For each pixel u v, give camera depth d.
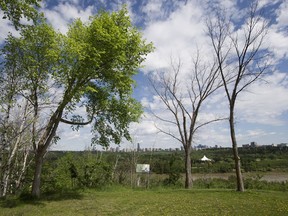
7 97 16.48
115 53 16.38
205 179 29.47
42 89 16.12
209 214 11.52
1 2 9.69
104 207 13.77
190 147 26.42
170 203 14.66
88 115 18.98
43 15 14.83
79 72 15.70
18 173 24.00
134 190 21.27
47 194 17.73
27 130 19.88
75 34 16.53
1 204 14.28
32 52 15.88
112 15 17.36
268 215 11.00
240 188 18.78
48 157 27.06
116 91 18.44
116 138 19.23
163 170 33.12
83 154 25.92
